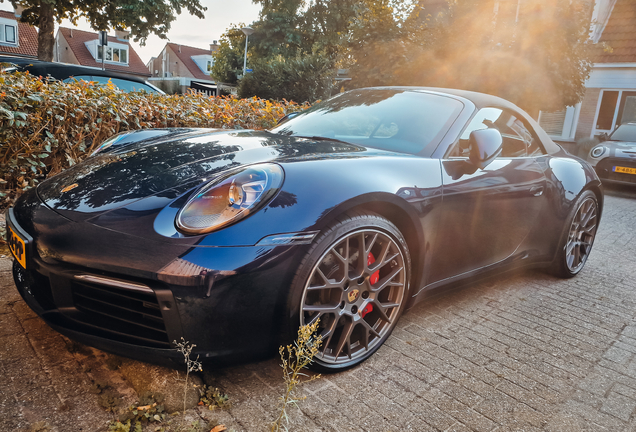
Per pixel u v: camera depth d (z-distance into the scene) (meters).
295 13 31.02
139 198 1.64
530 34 8.87
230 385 1.74
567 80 8.98
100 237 1.52
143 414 1.50
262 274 1.54
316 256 1.65
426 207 2.04
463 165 2.29
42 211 1.72
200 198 1.59
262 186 1.62
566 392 1.91
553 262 3.28
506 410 1.75
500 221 2.55
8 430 1.39
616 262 3.98
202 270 1.45
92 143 4.01
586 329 2.56
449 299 2.84
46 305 1.70
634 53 12.16
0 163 3.53
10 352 1.79
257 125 5.59
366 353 1.98
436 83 9.21
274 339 1.67
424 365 2.02
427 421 1.65
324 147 2.12
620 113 12.48
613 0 13.35
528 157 2.87
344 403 1.70
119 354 1.59
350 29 10.29
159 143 2.24
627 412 1.80
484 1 9.14
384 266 2.01
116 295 1.57
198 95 5.49
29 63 5.37
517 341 2.34
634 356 2.28
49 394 1.57
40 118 3.57
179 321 1.48
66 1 16.75
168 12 18.23
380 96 2.85
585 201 3.32
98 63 42.09
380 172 1.93
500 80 8.81
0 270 2.53
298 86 18.14
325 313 1.79
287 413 1.61
